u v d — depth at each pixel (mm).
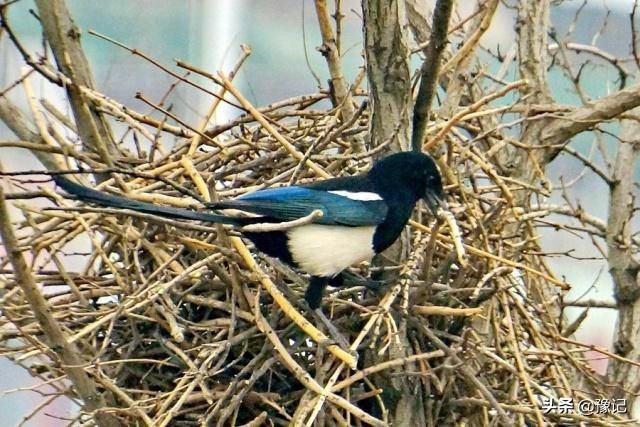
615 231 13219
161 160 10195
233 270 8977
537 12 12656
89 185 10391
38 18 10328
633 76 14383
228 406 8758
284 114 10680
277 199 9266
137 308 9188
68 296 9773
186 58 20641
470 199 10281
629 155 13305
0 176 8758
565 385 9820
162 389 9523
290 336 9406
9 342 10883
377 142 9781
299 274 10141
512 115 14969
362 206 9398
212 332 9500
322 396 8391
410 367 9344
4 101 10430
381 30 9484
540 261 10633
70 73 9852
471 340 9375
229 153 10164
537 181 12930
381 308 8812
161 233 9742
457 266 9969
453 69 10789
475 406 9336
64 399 19188
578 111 11875
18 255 8070
